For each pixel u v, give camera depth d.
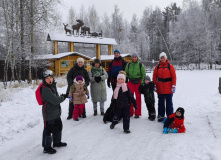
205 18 53.31
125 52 57.88
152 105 6.07
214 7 58.53
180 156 3.56
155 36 75.56
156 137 4.62
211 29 53.41
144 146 4.14
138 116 6.39
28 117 6.52
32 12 16.97
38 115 6.79
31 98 9.27
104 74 6.78
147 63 53.38
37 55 17.89
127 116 5.05
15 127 5.53
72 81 6.35
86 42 32.78
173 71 5.75
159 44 71.38
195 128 5.11
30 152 4.11
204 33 50.62
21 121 6.11
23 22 16.81
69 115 6.43
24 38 17.33
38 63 18.97
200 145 3.96
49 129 3.95
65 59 27.25
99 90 6.68
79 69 6.42
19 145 4.49
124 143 4.35
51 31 18.81
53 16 17.66
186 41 53.97
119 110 5.35
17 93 9.98
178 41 56.09
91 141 4.54
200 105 7.89
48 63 23.16
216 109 7.03
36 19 17.34
